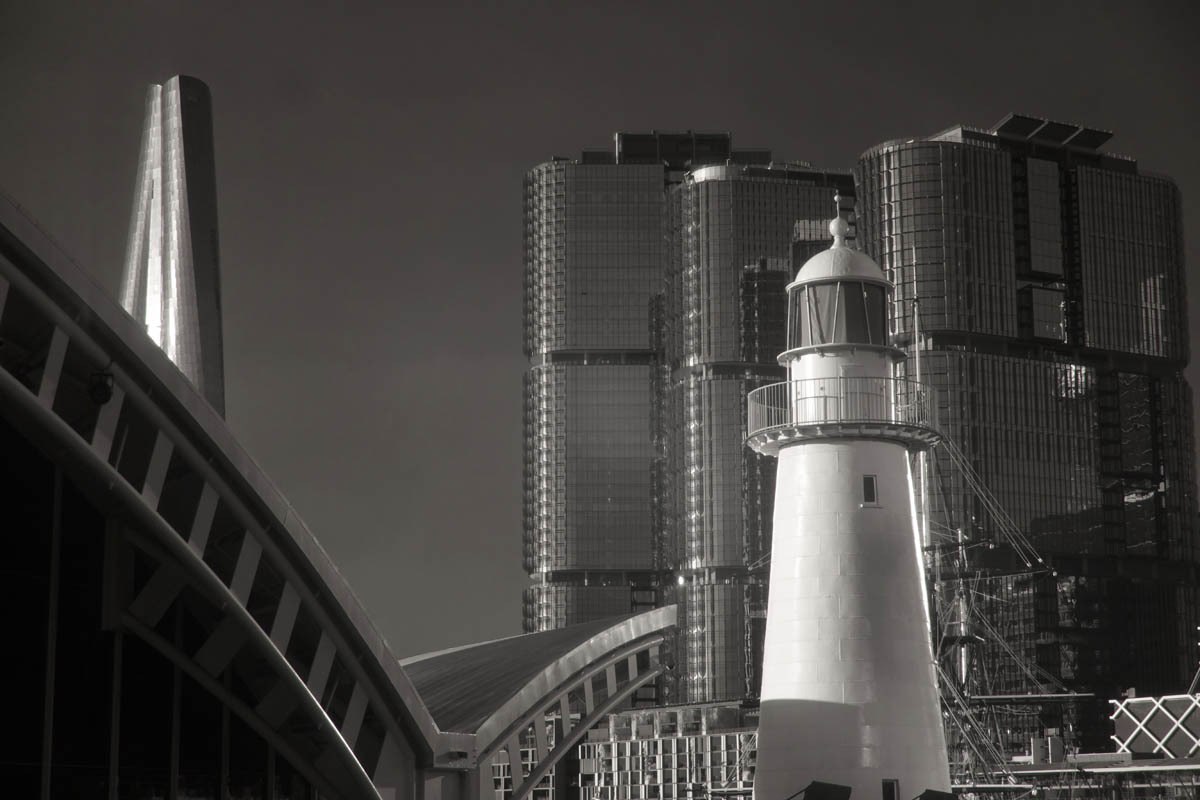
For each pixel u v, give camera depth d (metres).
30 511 32.97
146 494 33.34
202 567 34.69
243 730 38.50
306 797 40.41
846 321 56.53
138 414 33.50
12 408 30.88
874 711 53.97
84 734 33.78
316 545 37.59
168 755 35.94
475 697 47.72
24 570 32.72
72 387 34.06
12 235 29.70
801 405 56.78
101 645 34.31
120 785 34.56
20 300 31.02
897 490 56.56
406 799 42.25
